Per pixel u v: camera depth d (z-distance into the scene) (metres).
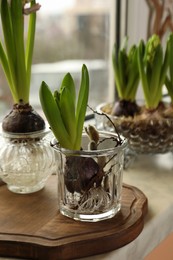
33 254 0.58
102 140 0.66
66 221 0.63
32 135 0.68
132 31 1.08
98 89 1.12
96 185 0.62
